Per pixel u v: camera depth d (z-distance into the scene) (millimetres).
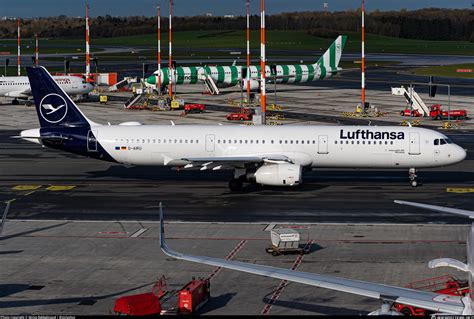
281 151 147875
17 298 85125
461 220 121688
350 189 148250
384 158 147250
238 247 106625
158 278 92812
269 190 147000
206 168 142375
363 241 109438
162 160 149875
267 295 86250
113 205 133750
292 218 123750
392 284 89438
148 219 123188
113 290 88125
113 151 149625
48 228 117312
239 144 148000
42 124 151750
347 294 86062
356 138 147250
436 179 159250
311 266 97438
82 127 150875
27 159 185250
